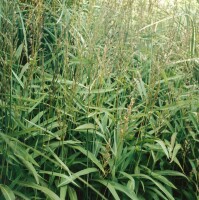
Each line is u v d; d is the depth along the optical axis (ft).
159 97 12.80
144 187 11.18
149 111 11.34
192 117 11.93
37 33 10.66
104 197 9.98
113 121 11.25
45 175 10.48
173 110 12.16
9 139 9.59
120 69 12.16
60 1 14.47
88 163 10.82
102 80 11.25
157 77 11.80
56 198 9.27
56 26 13.32
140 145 11.32
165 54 12.76
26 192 9.94
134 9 14.29
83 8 14.78
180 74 13.53
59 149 10.91
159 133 12.21
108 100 11.85
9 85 9.82
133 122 11.28
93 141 10.68
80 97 11.46
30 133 10.16
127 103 12.68
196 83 13.34
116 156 10.47
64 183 9.87
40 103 11.32
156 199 10.91
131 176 10.55
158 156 11.37
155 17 15.10
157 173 11.33
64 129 10.13
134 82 12.14
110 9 12.99
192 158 12.14
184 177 12.05
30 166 9.27
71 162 10.55
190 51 13.87
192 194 11.76
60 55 12.82
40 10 10.89
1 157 9.87
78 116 11.42
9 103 10.11
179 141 12.13
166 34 14.78
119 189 10.23
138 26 13.71
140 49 13.93
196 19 14.99
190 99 12.25
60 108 10.80
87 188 10.23
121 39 12.34
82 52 12.30
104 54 11.11
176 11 14.96
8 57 11.10
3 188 9.08
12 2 11.51
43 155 9.54
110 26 12.94
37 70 11.56
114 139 10.66
